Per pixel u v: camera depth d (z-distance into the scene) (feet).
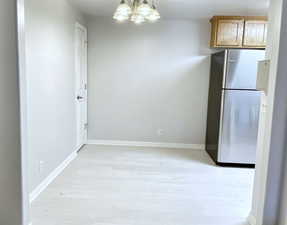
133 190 9.66
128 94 15.61
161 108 15.64
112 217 7.78
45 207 8.24
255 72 12.04
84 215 7.85
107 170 11.64
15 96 6.45
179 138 15.83
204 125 15.58
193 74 15.21
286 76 6.47
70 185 9.94
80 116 14.49
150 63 15.26
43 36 9.27
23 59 6.55
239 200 9.14
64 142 11.88
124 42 15.14
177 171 11.81
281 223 6.86
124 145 15.89
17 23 6.22
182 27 14.87
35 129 8.82
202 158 13.84
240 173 11.80
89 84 15.58
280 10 6.31
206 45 14.90
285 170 6.73
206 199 9.14
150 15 8.03
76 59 13.34
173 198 9.13
